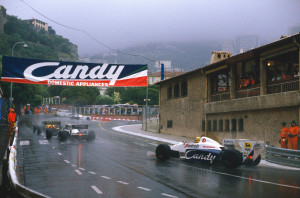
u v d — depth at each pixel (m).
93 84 18.27
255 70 21.53
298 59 17.48
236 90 23.55
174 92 33.06
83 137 23.95
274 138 19.27
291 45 17.38
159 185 8.82
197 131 28.25
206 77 27.03
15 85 54.53
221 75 25.55
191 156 13.26
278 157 13.67
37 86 59.88
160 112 35.66
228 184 8.98
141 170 11.46
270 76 19.80
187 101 30.09
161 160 14.26
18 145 20.08
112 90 117.06
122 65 18.50
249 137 21.55
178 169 11.77
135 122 60.91
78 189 8.29
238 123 22.91
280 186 8.73
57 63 17.97
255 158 12.77
